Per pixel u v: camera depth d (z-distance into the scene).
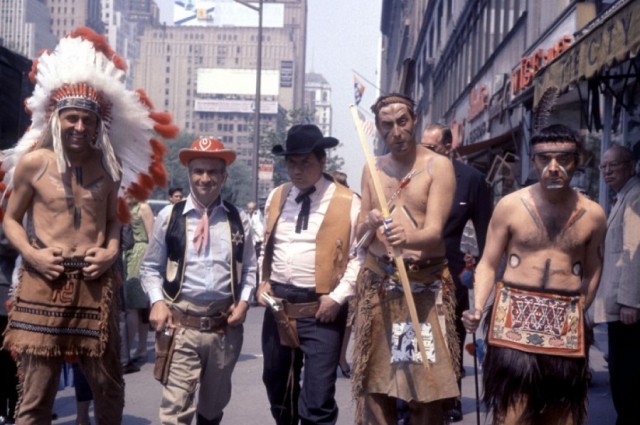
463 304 6.61
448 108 35.06
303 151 5.52
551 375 4.57
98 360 4.71
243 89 148.38
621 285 5.78
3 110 7.30
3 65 7.25
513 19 19.70
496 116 19.88
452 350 4.66
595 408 7.79
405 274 4.46
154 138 5.07
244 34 169.12
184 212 5.47
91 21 155.75
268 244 5.67
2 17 134.50
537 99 8.95
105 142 4.71
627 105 10.95
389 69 96.50
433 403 4.68
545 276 4.62
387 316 4.64
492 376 4.65
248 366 10.19
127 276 9.80
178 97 171.25
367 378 4.68
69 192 4.66
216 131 149.00
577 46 7.52
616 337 5.99
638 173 6.26
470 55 27.58
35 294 4.61
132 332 9.90
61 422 7.23
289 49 168.50
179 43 171.62
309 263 5.51
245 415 7.60
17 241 4.61
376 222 4.49
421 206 4.63
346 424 7.26
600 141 12.37
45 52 4.84
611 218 6.01
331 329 5.46
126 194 5.12
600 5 13.11
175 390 5.33
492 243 4.75
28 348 4.57
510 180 17.48
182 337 5.38
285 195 5.73
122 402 4.88
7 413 6.36
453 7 33.97
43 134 4.72
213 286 5.40
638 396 5.88
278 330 5.60
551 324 4.59
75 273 4.63
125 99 4.86
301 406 5.45
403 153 4.65
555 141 4.50
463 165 6.83
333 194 5.62
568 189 4.63
